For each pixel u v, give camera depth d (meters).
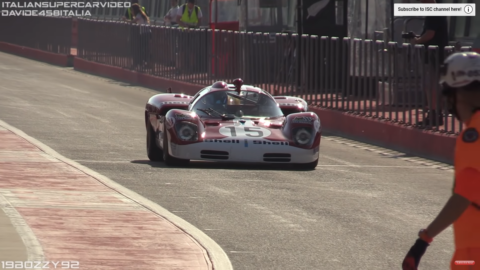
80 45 128.88
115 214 28.39
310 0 80.50
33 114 68.12
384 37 64.62
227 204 32.62
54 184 33.84
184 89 93.25
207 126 44.09
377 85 58.38
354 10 76.38
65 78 112.69
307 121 44.00
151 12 147.12
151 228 26.50
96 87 100.38
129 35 110.31
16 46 160.00
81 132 57.50
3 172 36.22
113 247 23.72
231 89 47.25
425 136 51.62
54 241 23.94
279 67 72.50
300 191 36.53
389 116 56.97
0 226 25.28
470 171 13.35
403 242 27.14
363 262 24.30
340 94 63.81
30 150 44.31
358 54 60.97
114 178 38.03
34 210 28.17
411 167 46.97
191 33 91.50
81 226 26.17
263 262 23.84
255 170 42.91
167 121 43.22
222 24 105.25
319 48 66.69
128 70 110.12
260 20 92.75
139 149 50.50
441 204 34.75
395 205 34.09
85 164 42.62
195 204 32.38
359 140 59.75
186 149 42.12
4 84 98.50
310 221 30.03
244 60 79.19
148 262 22.30
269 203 33.25
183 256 23.17
